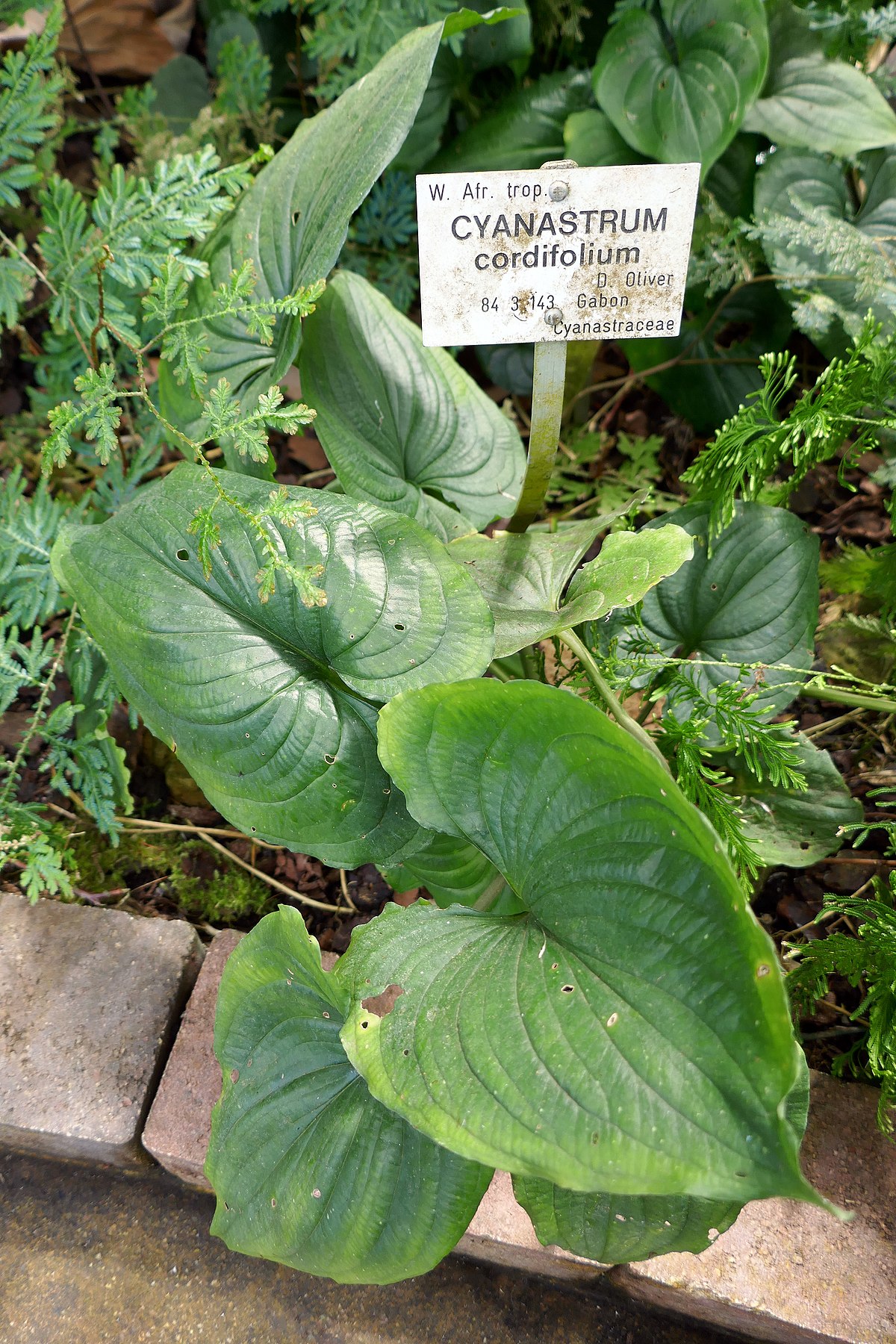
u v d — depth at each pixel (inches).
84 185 75.5
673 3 58.6
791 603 47.6
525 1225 43.5
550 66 71.7
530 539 45.5
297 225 46.1
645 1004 26.6
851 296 59.1
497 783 32.8
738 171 64.8
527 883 32.8
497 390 72.7
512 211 37.3
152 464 55.9
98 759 49.6
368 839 38.7
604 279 39.1
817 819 46.7
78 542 39.5
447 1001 30.3
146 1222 49.3
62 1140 46.7
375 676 36.4
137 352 44.9
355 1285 47.8
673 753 44.3
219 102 67.4
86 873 54.6
